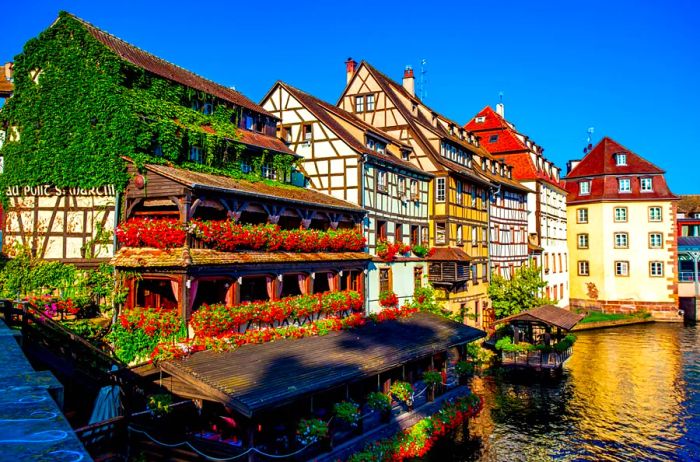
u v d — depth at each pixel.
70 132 14.09
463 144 29.50
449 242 25.53
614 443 15.70
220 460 10.67
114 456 10.30
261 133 19.77
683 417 17.77
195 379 10.82
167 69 17.28
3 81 19.30
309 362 13.13
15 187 14.42
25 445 2.61
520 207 35.00
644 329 34.59
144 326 12.34
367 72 27.55
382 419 14.67
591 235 41.12
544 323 22.48
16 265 13.62
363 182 20.84
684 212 48.19
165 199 13.38
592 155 42.62
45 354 10.48
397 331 18.02
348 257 18.56
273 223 15.62
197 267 12.51
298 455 11.86
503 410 18.50
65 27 14.27
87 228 13.88
